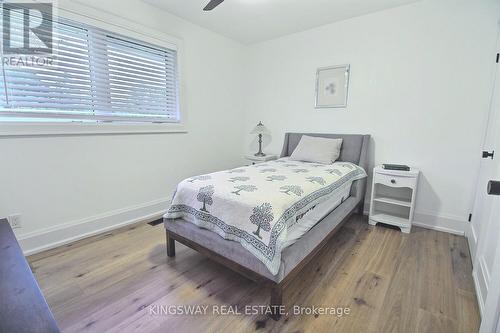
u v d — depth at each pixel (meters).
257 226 1.46
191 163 3.38
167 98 3.03
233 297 1.58
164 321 1.38
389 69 2.79
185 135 3.25
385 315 1.42
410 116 2.71
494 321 1.02
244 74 4.08
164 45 2.85
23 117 1.97
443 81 2.49
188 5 2.69
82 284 1.68
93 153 2.38
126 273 1.81
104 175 2.48
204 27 3.29
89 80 2.32
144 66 2.75
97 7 2.27
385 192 2.94
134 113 2.72
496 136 1.81
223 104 3.76
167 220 1.98
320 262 1.97
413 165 2.75
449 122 2.50
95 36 2.31
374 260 2.01
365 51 2.92
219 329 1.33
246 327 1.34
